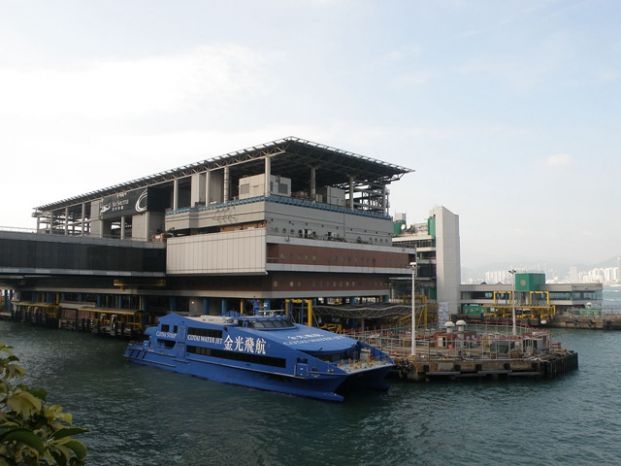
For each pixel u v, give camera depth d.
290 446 28.41
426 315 79.25
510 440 29.39
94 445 28.50
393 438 29.59
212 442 29.00
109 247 70.44
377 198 95.75
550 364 45.22
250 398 38.12
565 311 108.56
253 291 68.44
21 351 63.81
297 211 74.00
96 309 86.94
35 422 6.88
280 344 39.16
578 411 34.97
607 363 55.22
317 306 71.44
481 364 44.34
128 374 47.44
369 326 77.19
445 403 36.69
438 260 117.50
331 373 36.28
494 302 115.56
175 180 84.69
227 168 78.50
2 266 60.31
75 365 52.56
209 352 45.31
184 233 82.19
